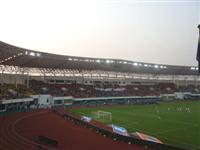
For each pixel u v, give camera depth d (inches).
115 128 1530.5
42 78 3686.0
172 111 2827.3
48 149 1163.3
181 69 4456.2
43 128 1695.4
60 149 1167.6
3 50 2081.7
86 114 2513.5
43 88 3378.4
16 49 2246.6
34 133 1530.5
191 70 4606.3
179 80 5565.9
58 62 3078.2
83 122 1779.0
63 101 3240.7
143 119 2225.6
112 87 4173.2
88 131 1605.6
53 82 3754.9
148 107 3218.5
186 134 1603.1
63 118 2156.7
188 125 1932.8
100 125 1867.6
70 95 3420.3
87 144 1272.1
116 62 3494.1
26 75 3302.2
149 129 1768.0
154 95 4237.2
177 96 4537.4
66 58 3002.0
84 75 4104.3
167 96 4394.7
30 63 2908.5
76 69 3651.6
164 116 2425.0
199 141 1407.5
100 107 3157.0
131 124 1966.0
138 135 1492.4
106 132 1464.1
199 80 5703.7
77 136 1455.5
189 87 5369.1
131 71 4266.7
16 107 2635.3
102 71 4158.5
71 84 3885.3
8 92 2667.3
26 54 2524.6
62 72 3814.0
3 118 2073.1
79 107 3105.3
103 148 1199.6
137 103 3673.7
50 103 3093.0
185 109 3026.6
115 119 2202.3
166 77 5349.4
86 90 3796.8
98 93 3769.7
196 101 4215.1
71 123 1907.0
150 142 1197.7
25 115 2299.5
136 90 4338.1
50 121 1995.6
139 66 3892.7
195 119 2226.9
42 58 2768.2
